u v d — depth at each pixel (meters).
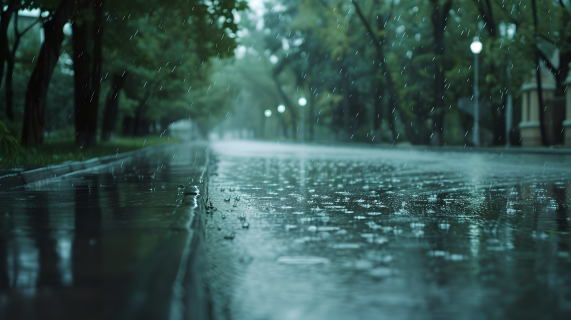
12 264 4.55
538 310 4.17
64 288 3.85
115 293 3.70
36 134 24.45
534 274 5.23
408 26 55.88
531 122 48.41
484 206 10.25
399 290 4.69
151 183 13.70
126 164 23.22
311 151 43.09
